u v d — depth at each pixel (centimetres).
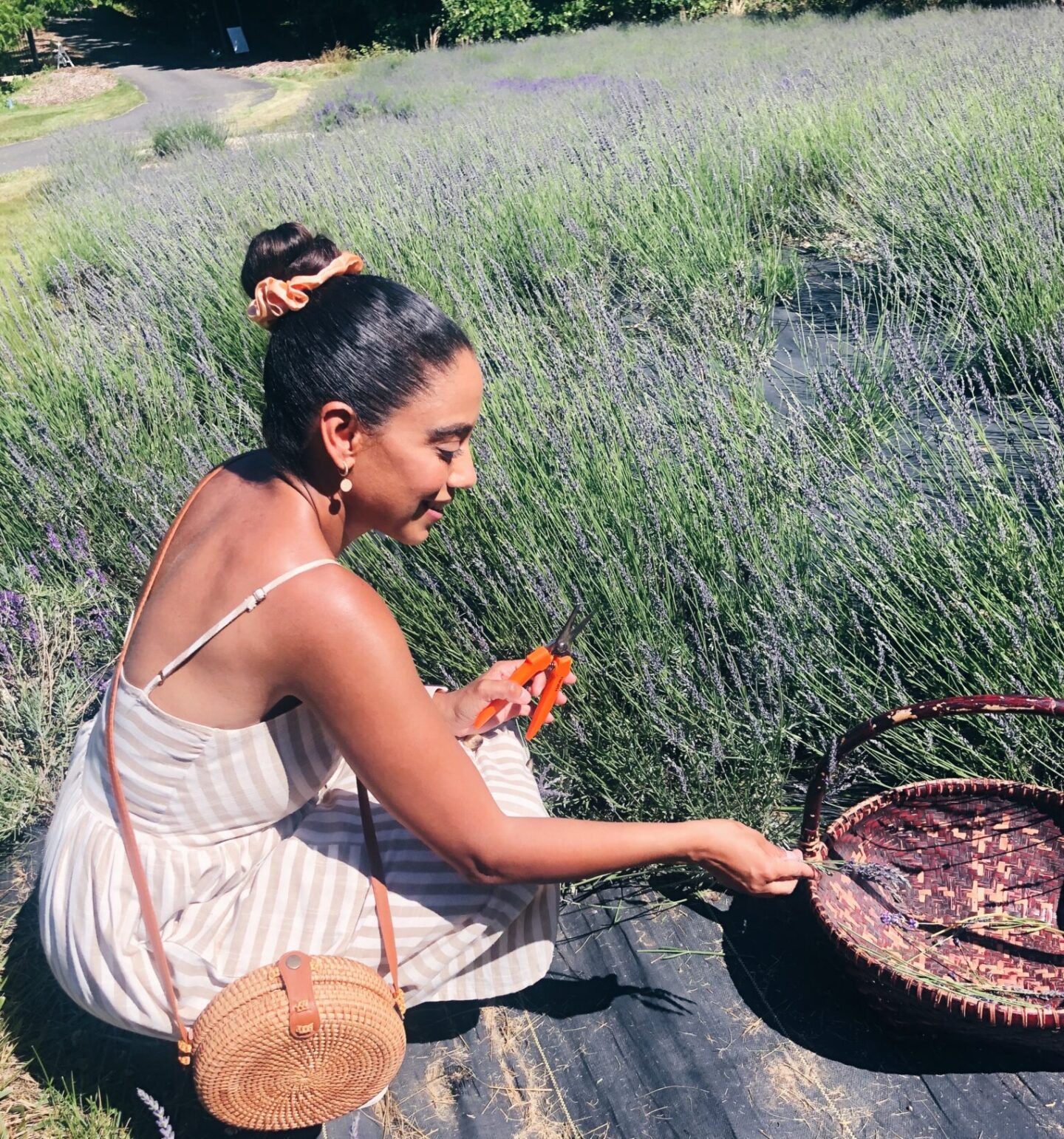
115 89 3098
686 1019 196
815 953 203
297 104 2108
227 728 154
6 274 754
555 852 156
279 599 146
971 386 303
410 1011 203
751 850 166
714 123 724
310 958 153
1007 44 979
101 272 708
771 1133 176
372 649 146
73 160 1395
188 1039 157
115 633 304
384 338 143
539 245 537
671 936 213
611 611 257
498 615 268
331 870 168
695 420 310
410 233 544
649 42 1894
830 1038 189
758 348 438
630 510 278
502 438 310
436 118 1190
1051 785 228
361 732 149
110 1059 193
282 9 3616
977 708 182
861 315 420
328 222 586
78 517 355
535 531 279
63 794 177
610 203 586
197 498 169
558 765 243
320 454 149
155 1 3788
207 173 895
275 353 148
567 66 1708
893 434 345
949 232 490
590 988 204
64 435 397
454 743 154
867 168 627
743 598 260
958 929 203
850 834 209
